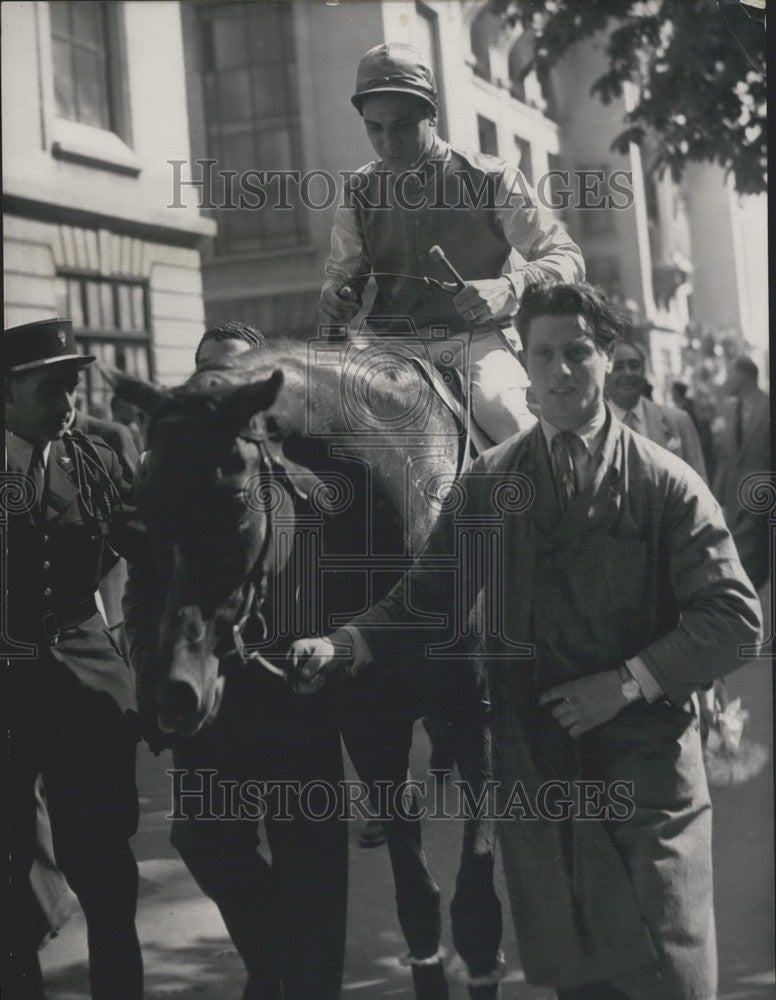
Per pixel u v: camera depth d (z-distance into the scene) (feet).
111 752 10.43
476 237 10.76
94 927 10.41
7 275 10.35
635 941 9.93
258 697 9.64
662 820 9.89
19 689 10.42
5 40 10.28
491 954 10.19
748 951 10.18
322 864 9.89
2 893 10.45
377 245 10.73
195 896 10.36
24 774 10.47
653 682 9.75
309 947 9.89
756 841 10.21
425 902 10.10
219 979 10.28
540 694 10.03
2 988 10.45
